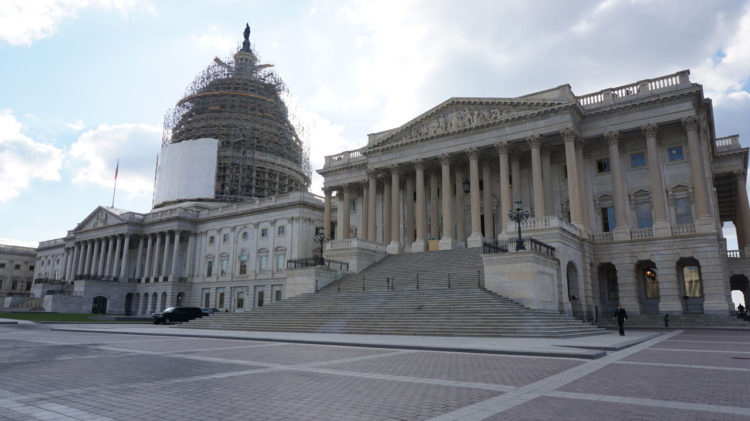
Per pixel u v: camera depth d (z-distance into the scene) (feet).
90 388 36.42
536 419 26.61
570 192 148.25
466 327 89.81
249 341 84.23
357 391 35.09
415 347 67.05
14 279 452.35
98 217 342.23
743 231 189.47
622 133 154.71
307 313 120.16
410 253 174.29
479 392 34.58
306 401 31.65
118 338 90.43
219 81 365.20
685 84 143.43
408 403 30.91
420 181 181.88
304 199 251.80
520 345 67.15
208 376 42.32
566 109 151.84
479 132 169.89
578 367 47.52
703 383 38.19
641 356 57.16
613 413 27.99
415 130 187.32
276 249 256.11
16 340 85.15
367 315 108.17
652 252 140.67
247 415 27.81
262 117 361.51
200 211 303.89
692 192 143.64
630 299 141.59
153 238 317.01
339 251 169.68
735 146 192.65
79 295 285.84
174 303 285.02
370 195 195.31
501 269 108.99
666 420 26.32
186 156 333.21
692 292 144.77
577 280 133.90
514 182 168.04
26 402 31.30
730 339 84.79
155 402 31.37
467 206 186.50
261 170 350.64
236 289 270.05
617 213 148.66
